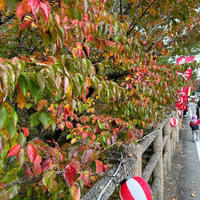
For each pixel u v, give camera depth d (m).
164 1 2.30
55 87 0.73
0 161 0.87
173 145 5.31
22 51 1.84
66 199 1.82
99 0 1.33
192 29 3.15
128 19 2.62
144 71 2.30
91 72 1.03
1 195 0.98
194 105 25.36
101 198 1.15
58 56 0.84
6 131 0.77
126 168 1.50
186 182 3.67
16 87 0.78
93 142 1.73
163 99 2.62
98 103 2.83
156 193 2.67
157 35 3.29
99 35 1.36
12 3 0.79
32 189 1.70
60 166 1.27
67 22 1.05
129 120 2.55
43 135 2.50
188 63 3.02
